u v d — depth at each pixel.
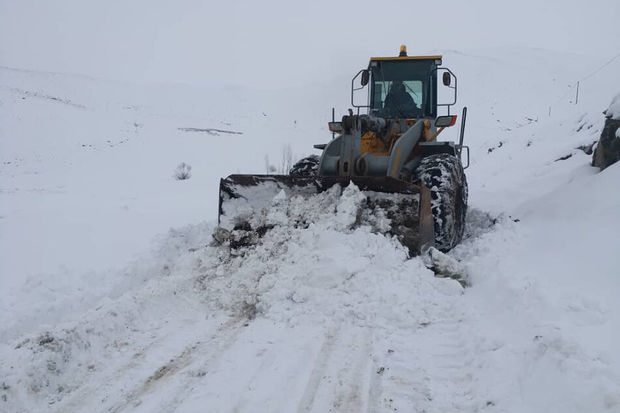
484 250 6.36
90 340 3.91
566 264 4.97
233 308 4.80
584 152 11.66
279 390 3.33
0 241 6.74
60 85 44.56
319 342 4.08
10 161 22.38
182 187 15.75
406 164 6.75
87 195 13.77
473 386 3.34
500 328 4.04
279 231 5.64
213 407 3.13
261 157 22.70
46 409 3.16
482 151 21.16
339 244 5.19
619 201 6.21
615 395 2.72
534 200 8.20
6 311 4.44
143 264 5.66
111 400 3.24
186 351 3.94
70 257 6.17
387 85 7.88
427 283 5.02
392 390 3.34
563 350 3.21
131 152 23.45
